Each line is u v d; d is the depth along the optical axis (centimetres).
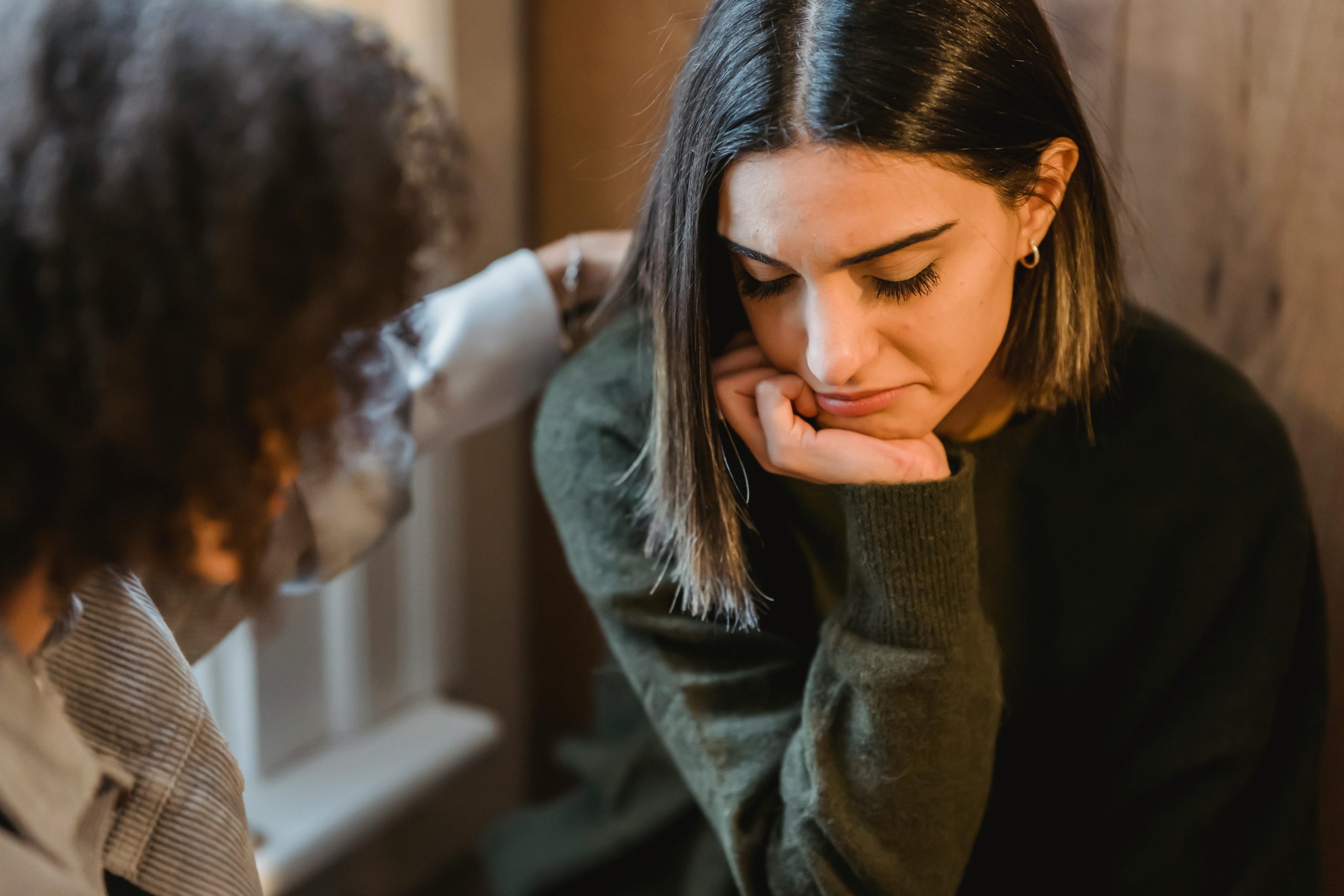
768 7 65
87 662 63
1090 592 85
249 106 45
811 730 75
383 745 130
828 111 61
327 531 84
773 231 64
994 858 94
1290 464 82
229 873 65
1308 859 84
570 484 85
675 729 82
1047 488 84
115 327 45
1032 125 67
